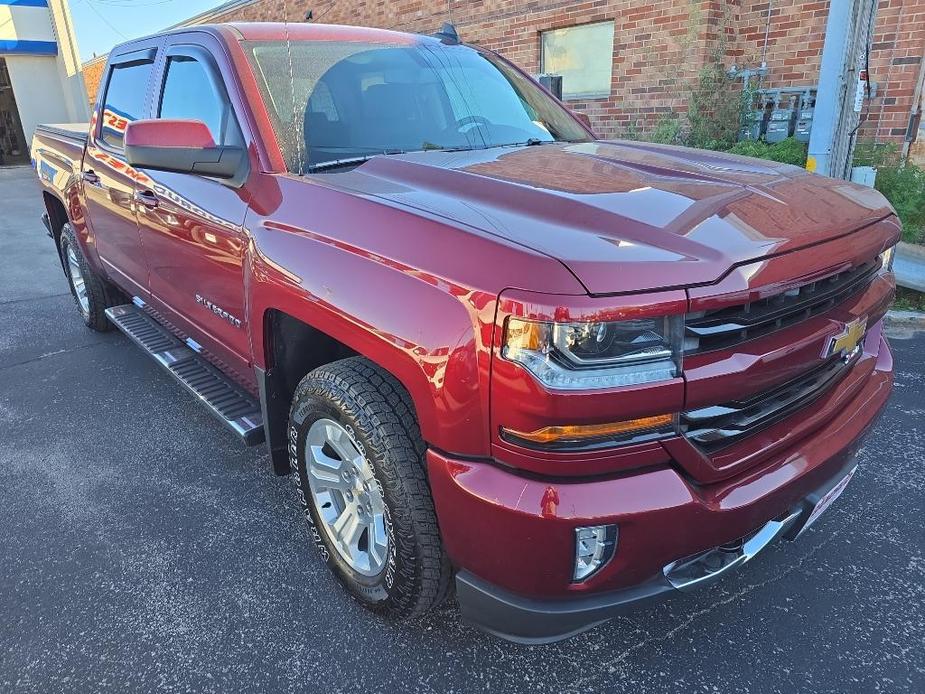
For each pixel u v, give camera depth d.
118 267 4.21
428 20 10.48
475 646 2.30
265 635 2.35
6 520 3.03
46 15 18.00
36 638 2.35
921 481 3.16
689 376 1.64
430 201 2.11
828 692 2.09
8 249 9.06
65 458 3.55
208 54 2.97
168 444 3.68
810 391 2.02
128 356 4.97
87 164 4.29
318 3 12.50
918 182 5.93
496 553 1.75
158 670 2.21
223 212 2.68
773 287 1.72
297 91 2.80
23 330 5.62
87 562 2.74
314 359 2.66
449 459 1.80
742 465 1.83
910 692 2.08
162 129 2.60
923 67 6.16
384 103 2.98
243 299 2.65
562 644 2.30
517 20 9.09
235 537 2.89
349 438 2.21
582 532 1.67
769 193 2.16
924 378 4.17
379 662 2.23
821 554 2.71
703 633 2.33
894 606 2.43
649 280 1.61
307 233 2.24
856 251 2.00
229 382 3.33
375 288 1.95
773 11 6.94
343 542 2.41
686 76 7.30
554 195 2.04
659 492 1.67
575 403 1.57
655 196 2.06
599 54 8.31
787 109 6.89
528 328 1.58
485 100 3.28
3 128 19.31
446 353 1.74
